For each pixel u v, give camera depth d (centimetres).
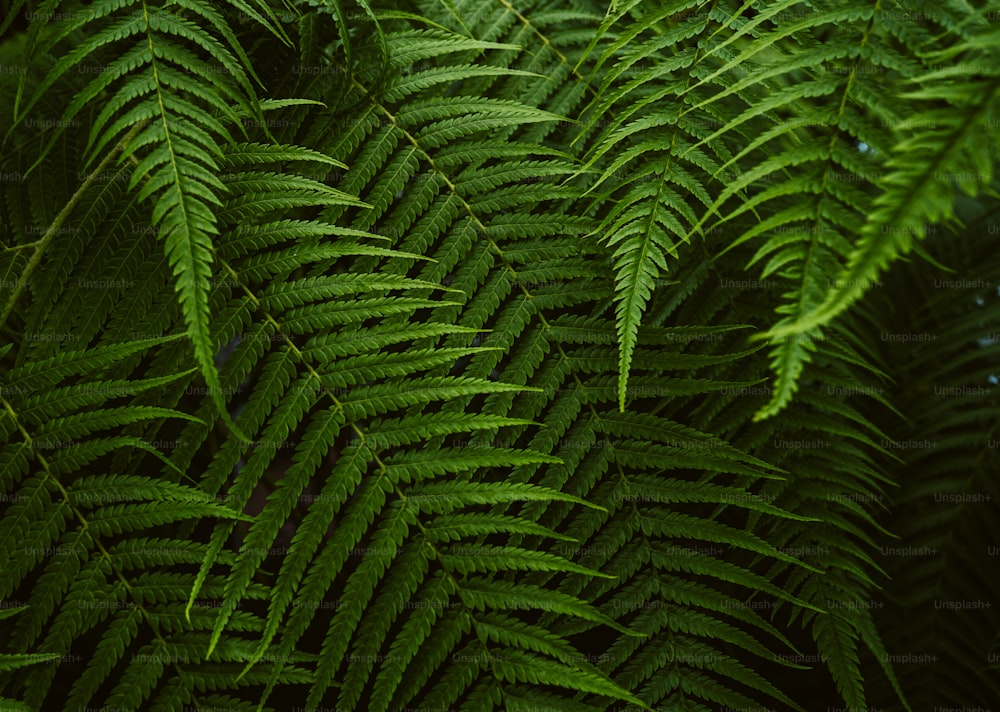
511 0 182
